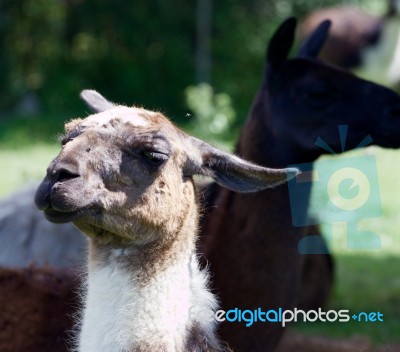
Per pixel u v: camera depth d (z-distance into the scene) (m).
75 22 22.42
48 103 22.08
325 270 8.17
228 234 6.25
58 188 4.52
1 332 6.16
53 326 6.16
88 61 22.33
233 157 5.05
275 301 6.23
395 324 8.62
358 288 9.92
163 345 4.69
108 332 4.70
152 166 4.75
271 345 6.26
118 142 4.73
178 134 5.03
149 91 22.00
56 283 6.33
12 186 13.38
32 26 22.56
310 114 6.56
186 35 22.14
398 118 6.55
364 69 17.36
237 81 21.52
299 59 6.72
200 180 6.43
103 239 4.82
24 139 18.53
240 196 6.28
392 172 15.97
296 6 22.00
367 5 22.45
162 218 4.78
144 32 21.97
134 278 4.74
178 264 4.83
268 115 6.67
